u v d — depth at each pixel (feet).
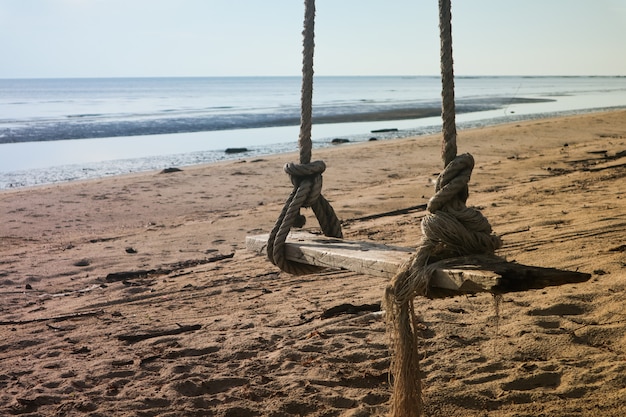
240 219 38.65
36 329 20.65
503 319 17.67
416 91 414.82
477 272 9.28
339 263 11.87
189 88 511.81
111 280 26.86
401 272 10.48
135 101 256.93
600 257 21.61
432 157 66.74
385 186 47.52
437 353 16.05
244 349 17.42
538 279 8.99
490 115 152.46
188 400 14.58
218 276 25.86
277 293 22.72
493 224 29.07
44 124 125.29
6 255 31.48
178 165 70.23
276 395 14.58
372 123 132.77
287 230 13.29
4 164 71.67
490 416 13.10
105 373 16.39
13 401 15.03
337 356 16.39
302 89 13.89
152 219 40.63
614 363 14.55
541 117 140.36
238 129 119.24
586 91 359.05
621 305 17.33
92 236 36.01
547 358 15.31
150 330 19.60
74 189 51.31
